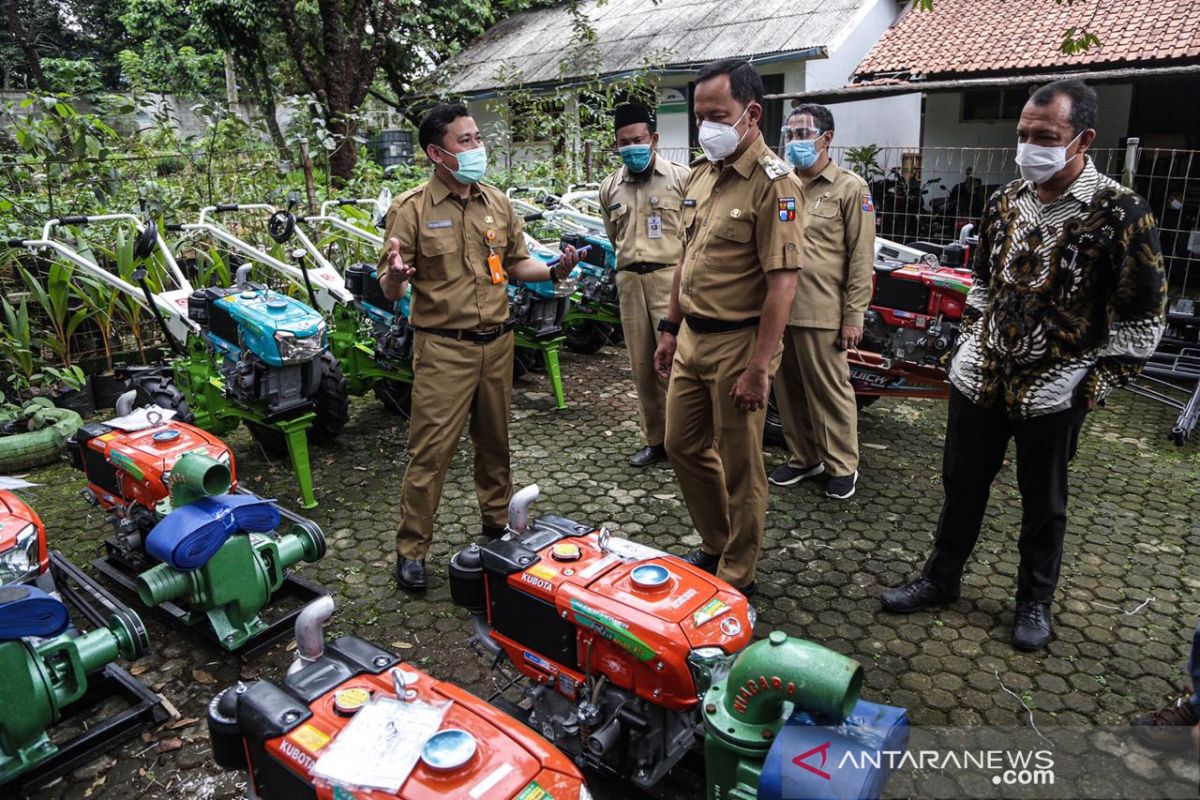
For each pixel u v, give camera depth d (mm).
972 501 2908
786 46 11070
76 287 5133
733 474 2867
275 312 3875
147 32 15750
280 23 12477
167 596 2623
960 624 2969
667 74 11844
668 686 1910
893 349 4352
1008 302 2629
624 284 4141
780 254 2557
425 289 3051
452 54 14430
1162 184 9406
